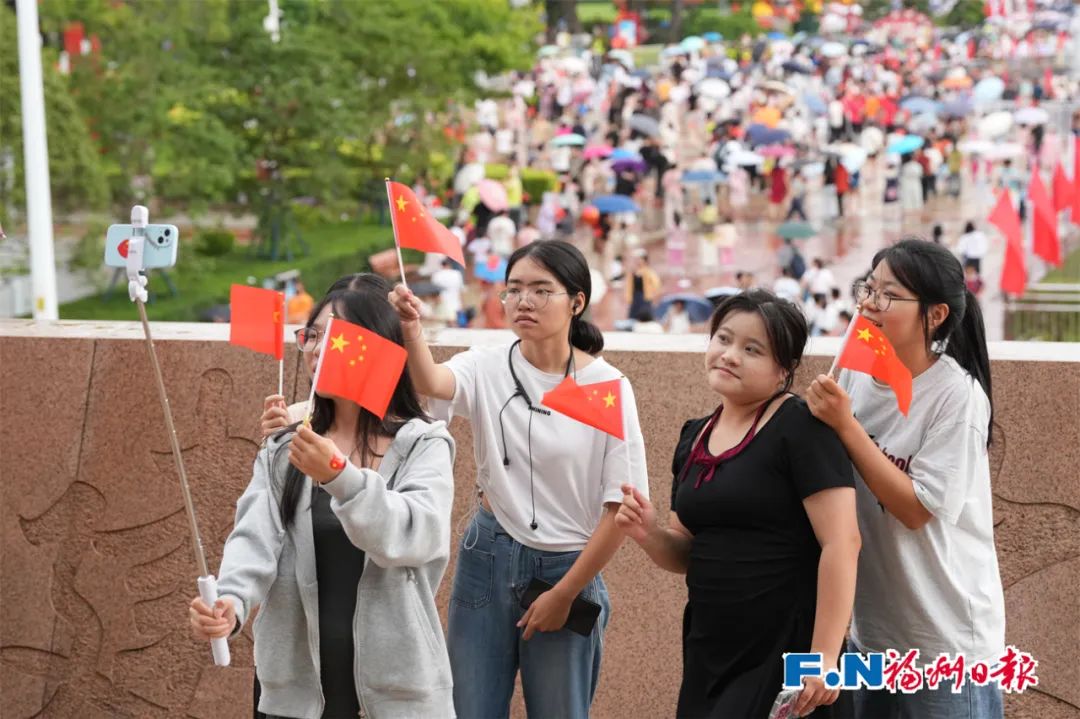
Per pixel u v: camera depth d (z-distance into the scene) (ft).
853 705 11.87
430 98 87.86
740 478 11.01
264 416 11.75
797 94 113.70
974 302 11.60
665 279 79.66
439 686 11.03
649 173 96.37
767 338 11.13
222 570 10.78
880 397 11.67
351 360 10.69
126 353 15.81
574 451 12.49
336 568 10.94
